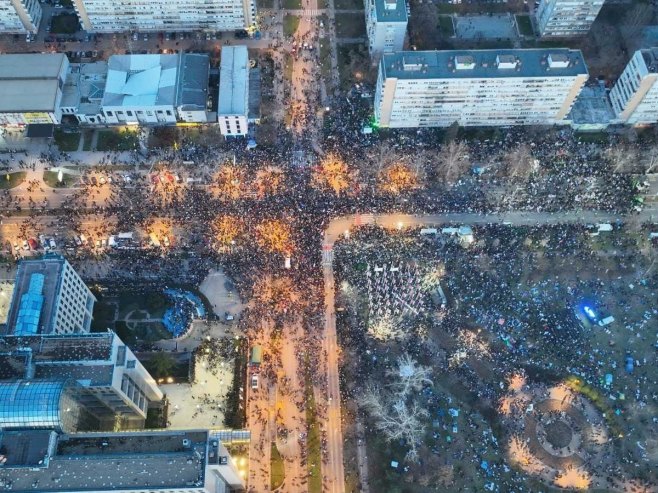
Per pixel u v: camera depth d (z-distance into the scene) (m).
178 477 161.75
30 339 182.88
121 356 186.75
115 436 168.50
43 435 164.00
